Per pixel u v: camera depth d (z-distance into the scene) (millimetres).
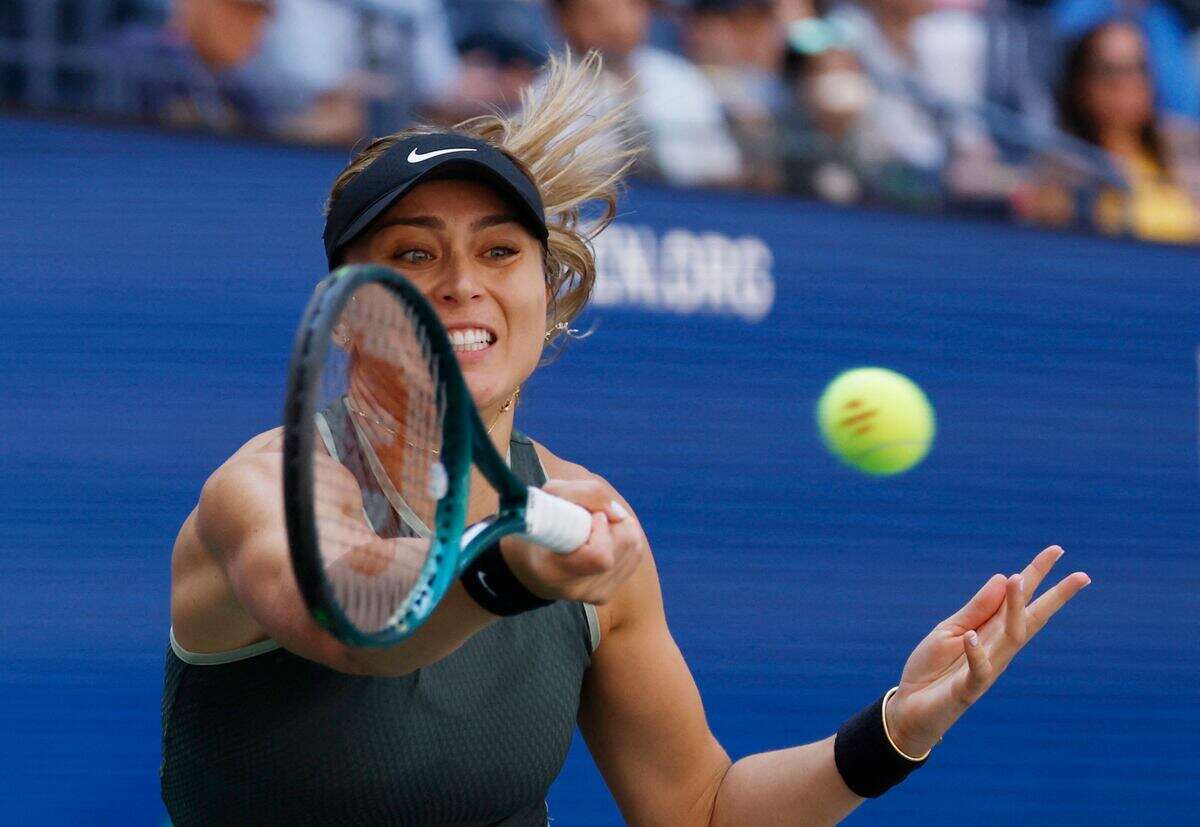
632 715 9578
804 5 23312
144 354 18266
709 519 19859
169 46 20625
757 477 20078
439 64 21906
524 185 8305
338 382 6879
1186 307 22375
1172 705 20875
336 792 8039
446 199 8117
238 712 8016
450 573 6059
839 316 21047
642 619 9383
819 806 9320
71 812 17266
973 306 21625
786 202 21094
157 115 20609
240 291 18734
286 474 5207
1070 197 24578
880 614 20141
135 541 17812
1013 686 20469
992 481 21000
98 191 18562
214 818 8305
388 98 21625
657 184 20672
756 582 19859
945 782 20031
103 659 17516
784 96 23250
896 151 23766
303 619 6484
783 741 19672
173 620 8109
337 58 21344
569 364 19750
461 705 8234
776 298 20734
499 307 8312
